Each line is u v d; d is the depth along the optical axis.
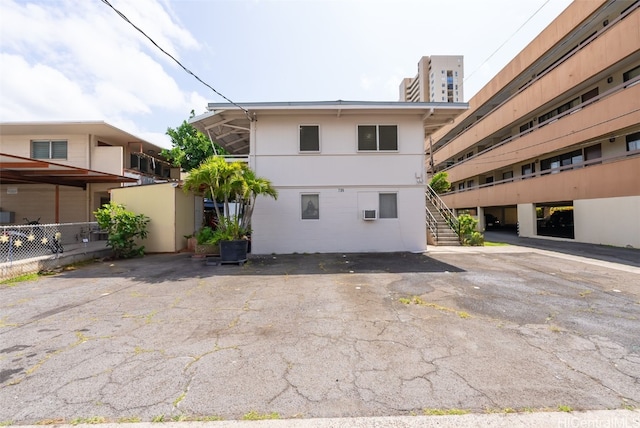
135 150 16.62
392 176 11.05
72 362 3.01
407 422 2.14
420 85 66.19
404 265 8.36
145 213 11.20
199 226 13.29
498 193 20.61
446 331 3.77
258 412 2.24
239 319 4.23
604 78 13.46
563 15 15.24
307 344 3.41
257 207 10.82
